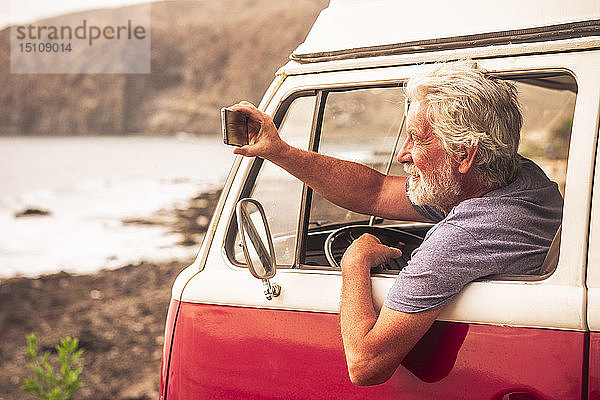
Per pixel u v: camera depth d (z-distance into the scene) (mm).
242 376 2076
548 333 1670
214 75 85438
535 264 1780
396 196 2312
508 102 1842
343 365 1927
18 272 13938
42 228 19750
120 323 10148
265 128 2090
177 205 21469
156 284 12328
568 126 2928
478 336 1744
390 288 1887
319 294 1985
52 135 88312
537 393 1672
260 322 2057
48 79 92000
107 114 88688
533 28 1900
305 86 2211
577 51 1844
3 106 91875
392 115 2391
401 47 2074
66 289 12406
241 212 1904
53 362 8469
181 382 2182
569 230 1713
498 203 1822
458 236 1770
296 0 87625
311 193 2258
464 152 1818
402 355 1754
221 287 2141
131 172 33812
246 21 87250
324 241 2328
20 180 33500
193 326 2166
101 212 21453
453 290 1744
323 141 2305
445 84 1815
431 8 2080
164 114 84062
